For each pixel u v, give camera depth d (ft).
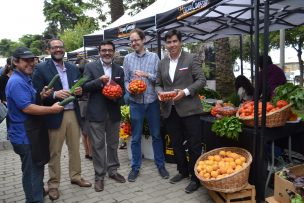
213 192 12.05
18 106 10.46
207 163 12.21
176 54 13.37
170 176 15.34
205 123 14.37
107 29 22.98
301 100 11.42
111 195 13.52
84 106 17.60
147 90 14.38
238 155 12.34
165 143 17.40
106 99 14.06
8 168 18.21
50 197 13.19
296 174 11.36
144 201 12.82
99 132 13.99
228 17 19.49
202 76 13.10
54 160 13.14
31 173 11.11
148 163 17.52
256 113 11.58
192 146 13.37
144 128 17.72
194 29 22.71
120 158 18.88
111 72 14.20
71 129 13.56
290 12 18.44
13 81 10.49
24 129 10.77
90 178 15.81
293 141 14.49
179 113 13.24
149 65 14.38
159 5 18.80
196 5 12.79
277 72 17.28
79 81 12.45
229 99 20.44
